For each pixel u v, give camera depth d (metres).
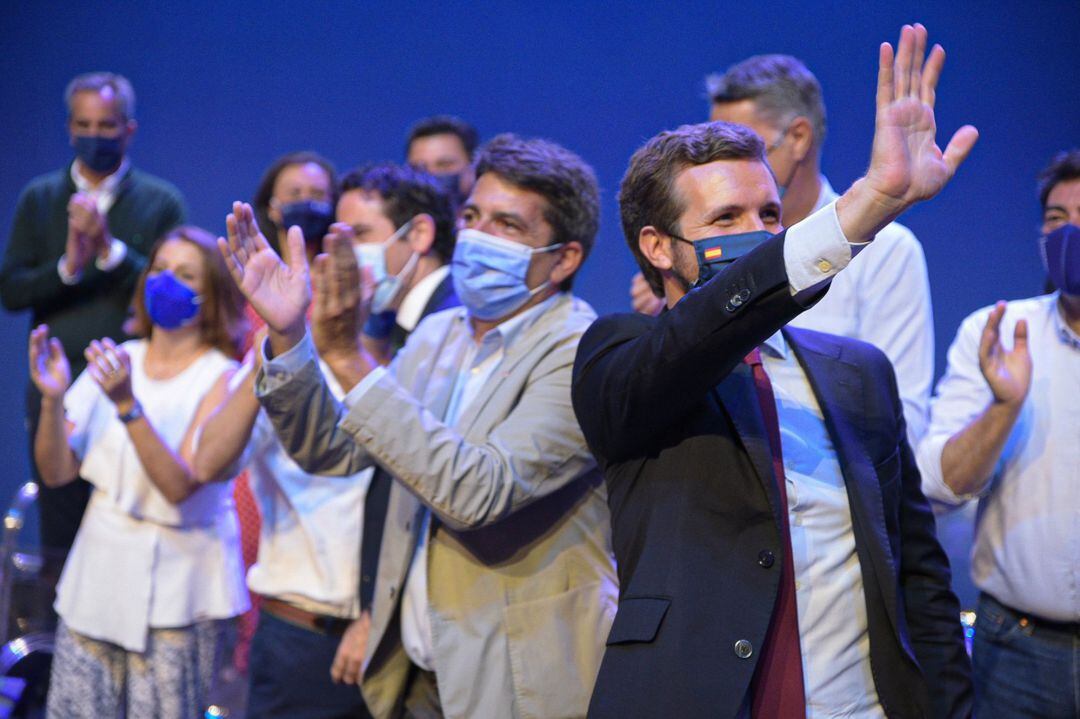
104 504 11.03
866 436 6.80
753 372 6.73
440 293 11.27
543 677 7.82
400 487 8.63
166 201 15.70
